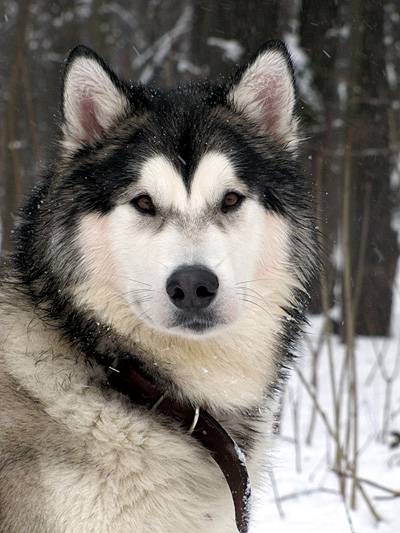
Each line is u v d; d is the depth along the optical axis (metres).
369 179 10.03
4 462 3.47
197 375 3.70
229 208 3.79
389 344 10.51
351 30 8.73
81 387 3.54
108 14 15.78
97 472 3.42
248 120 4.12
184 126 3.86
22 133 9.85
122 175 3.74
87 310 3.70
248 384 3.82
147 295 3.55
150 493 3.48
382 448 7.16
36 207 3.98
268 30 8.57
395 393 8.62
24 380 3.58
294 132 4.19
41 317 3.71
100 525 3.40
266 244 3.88
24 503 3.41
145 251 3.62
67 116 3.91
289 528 5.62
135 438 3.48
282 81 4.15
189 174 3.72
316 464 6.82
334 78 8.95
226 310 3.53
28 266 3.88
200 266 3.47
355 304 6.67
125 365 3.67
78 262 3.72
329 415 7.89
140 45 15.78
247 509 3.60
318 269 4.17
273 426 4.07
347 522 5.70
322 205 6.04
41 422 3.49
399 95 11.27
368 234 10.31
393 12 12.18
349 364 6.93
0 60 10.79
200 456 3.63
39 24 14.96
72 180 3.85
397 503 6.05
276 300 3.92
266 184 3.93
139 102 3.99
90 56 3.91
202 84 4.45
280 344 3.95
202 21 8.83
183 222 3.65
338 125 9.02
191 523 3.58
